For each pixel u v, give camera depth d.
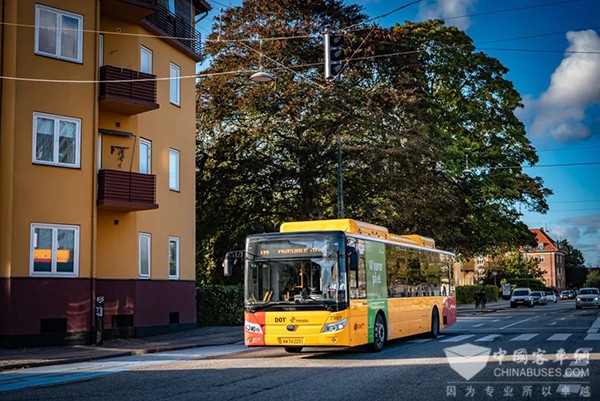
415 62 38.59
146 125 26.95
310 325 16.38
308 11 37.50
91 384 13.02
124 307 25.08
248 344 16.84
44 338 21.86
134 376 14.12
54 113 22.91
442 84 46.00
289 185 38.28
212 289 32.38
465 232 43.84
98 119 24.56
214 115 38.31
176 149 29.12
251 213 39.12
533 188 48.22
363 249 17.94
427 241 24.08
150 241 26.89
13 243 21.59
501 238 46.25
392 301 19.61
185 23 30.25
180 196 29.25
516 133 47.69
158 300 27.05
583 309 56.22
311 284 16.59
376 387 11.63
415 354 17.33
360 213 38.62
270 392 11.34
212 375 13.88
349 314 16.53
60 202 22.81
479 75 46.97
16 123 22.03
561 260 154.75
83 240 23.25
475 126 47.16
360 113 36.59
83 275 23.08
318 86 35.66
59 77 23.09
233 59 37.81
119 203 24.11
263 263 17.05
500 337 22.27
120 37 25.84
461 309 56.25
